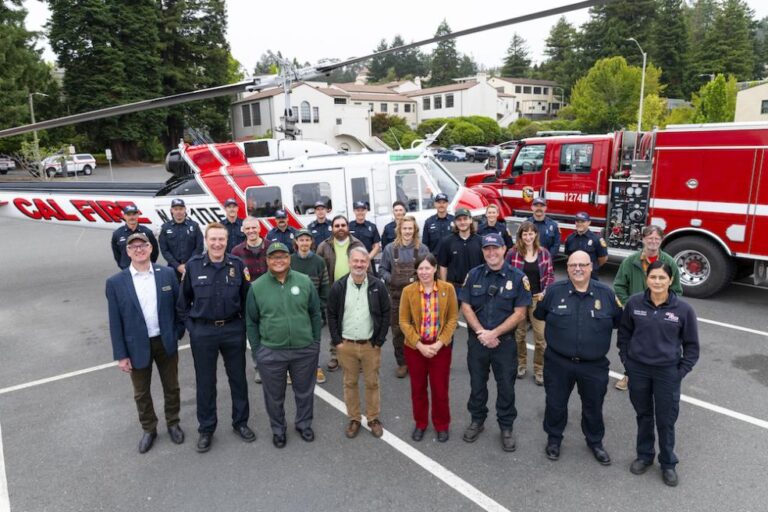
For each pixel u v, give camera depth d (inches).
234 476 157.6
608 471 156.3
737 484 148.8
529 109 3073.3
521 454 166.2
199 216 320.2
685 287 323.0
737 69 2529.5
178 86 1726.1
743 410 190.5
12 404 206.7
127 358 164.4
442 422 174.2
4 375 234.4
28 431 185.9
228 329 168.9
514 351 167.2
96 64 1549.0
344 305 172.9
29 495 150.6
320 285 219.0
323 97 1720.0
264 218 315.0
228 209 280.2
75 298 352.8
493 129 2085.4
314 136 1723.7
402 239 220.2
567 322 153.1
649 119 1630.2
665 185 320.5
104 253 497.0
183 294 168.7
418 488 150.2
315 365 175.9
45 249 518.9
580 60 2741.1
